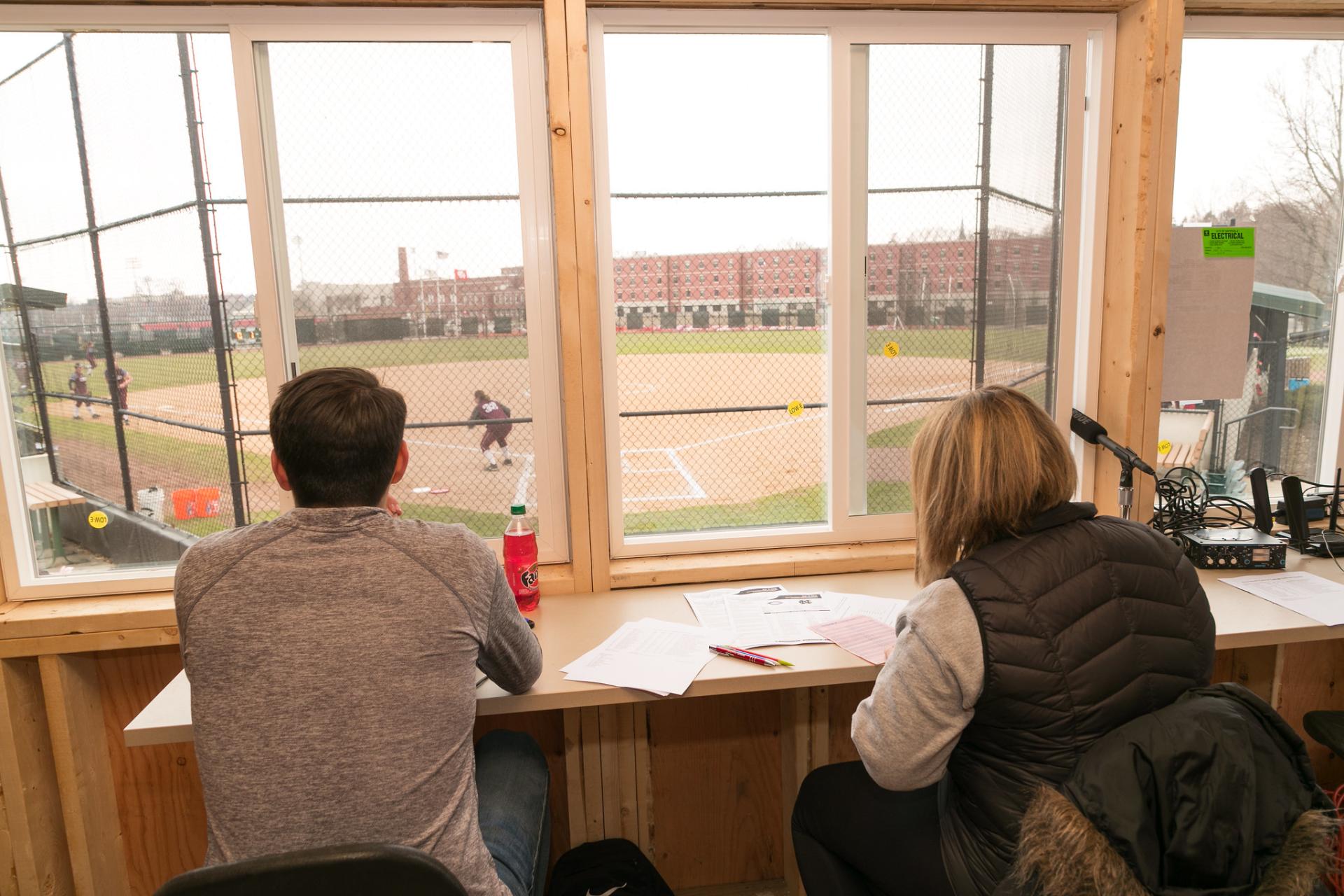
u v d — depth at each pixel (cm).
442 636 101
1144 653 101
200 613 96
